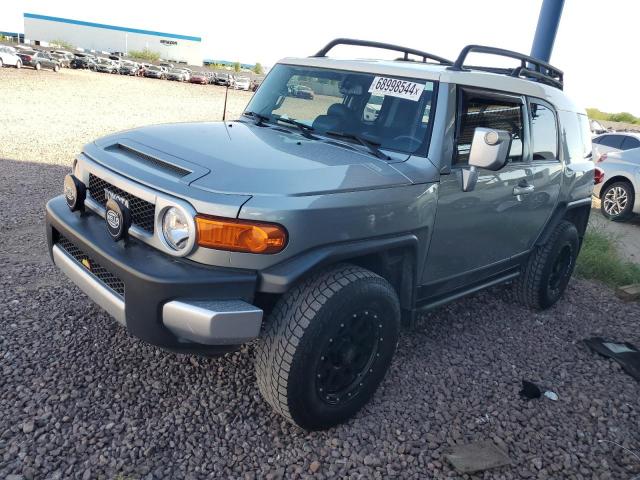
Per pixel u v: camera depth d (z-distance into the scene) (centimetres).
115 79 4041
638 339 487
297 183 274
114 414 301
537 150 447
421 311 371
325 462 287
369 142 347
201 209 257
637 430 348
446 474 289
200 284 256
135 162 301
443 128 342
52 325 382
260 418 312
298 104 397
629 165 1023
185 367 349
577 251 542
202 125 366
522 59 459
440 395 358
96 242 287
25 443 272
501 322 485
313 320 273
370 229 296
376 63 387
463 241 379
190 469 271
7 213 632
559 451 317
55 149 1107
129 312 267
